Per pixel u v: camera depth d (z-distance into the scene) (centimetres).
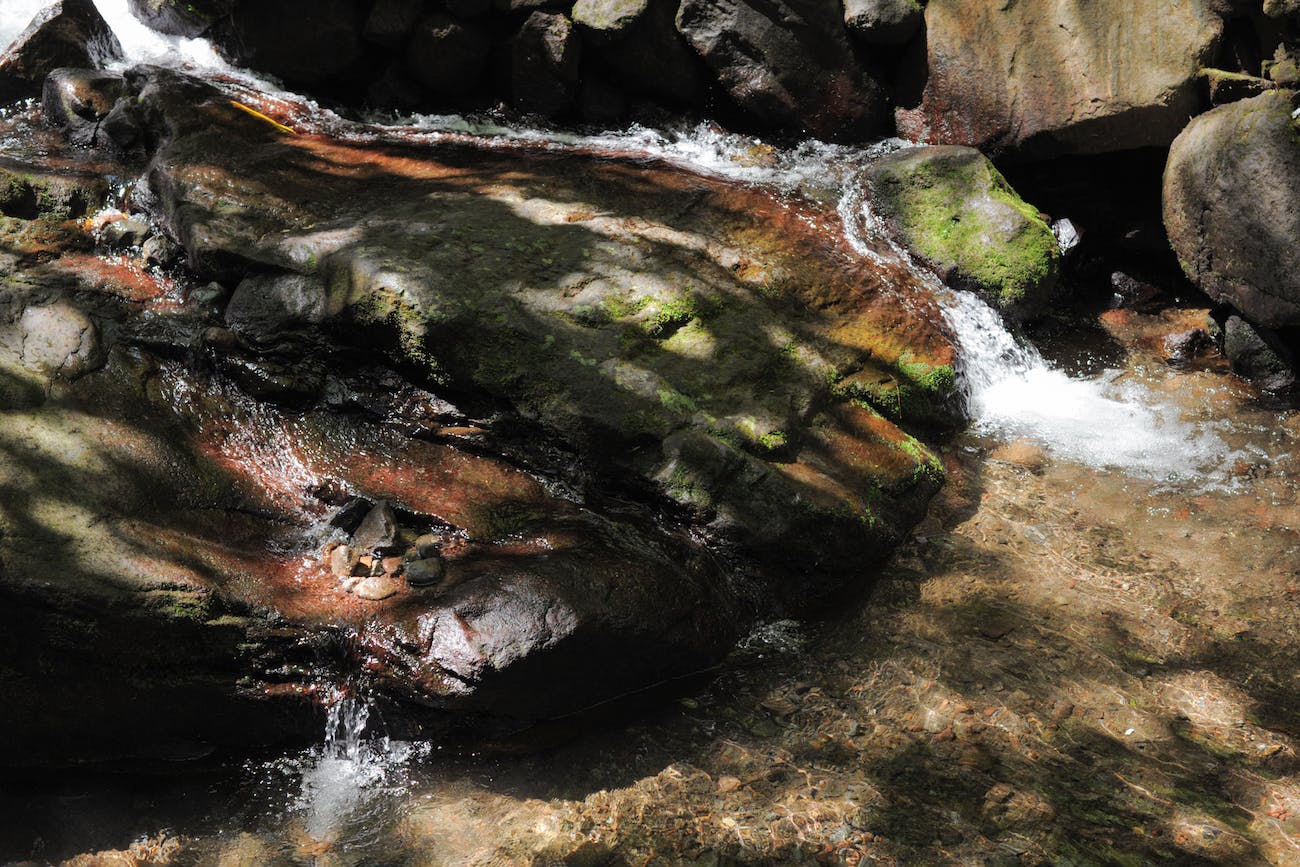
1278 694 441
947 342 577
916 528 520
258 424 492
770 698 441
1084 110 631
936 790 404
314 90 708
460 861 380
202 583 411
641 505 483
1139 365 625
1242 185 575
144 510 431
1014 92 651
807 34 671
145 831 393
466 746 423
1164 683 446
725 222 596
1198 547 509
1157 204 663
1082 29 633
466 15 671
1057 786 405
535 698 416
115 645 400
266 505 460
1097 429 581
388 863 379
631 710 437
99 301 510
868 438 516
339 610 422
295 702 416
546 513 471
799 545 471
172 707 409
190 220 538
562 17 669
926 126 685
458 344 488
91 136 616
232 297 520
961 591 487
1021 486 545
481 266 521
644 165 634
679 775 410
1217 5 607
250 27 690
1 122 635
